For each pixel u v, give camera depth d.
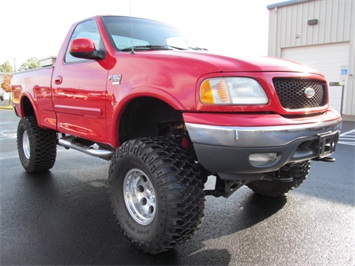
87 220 3.18
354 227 2.98
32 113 5.03
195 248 2.63
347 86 12.88
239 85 2.21
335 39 12.99
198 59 2.38
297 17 14.01
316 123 2.41
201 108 2.22
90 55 3.03
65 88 3.59
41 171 4.96
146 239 2.46
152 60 2.58
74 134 3.59
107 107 2.95
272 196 3.77
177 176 2.31
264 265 2.37
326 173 4.83
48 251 2.57
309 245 2.66
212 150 2.18
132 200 2.70
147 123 3.07
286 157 2.22
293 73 2.42
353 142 7.50
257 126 2.11
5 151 6.74
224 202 3.67
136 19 3.67
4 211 3.39
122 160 2.65
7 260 2.43
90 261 2.43
